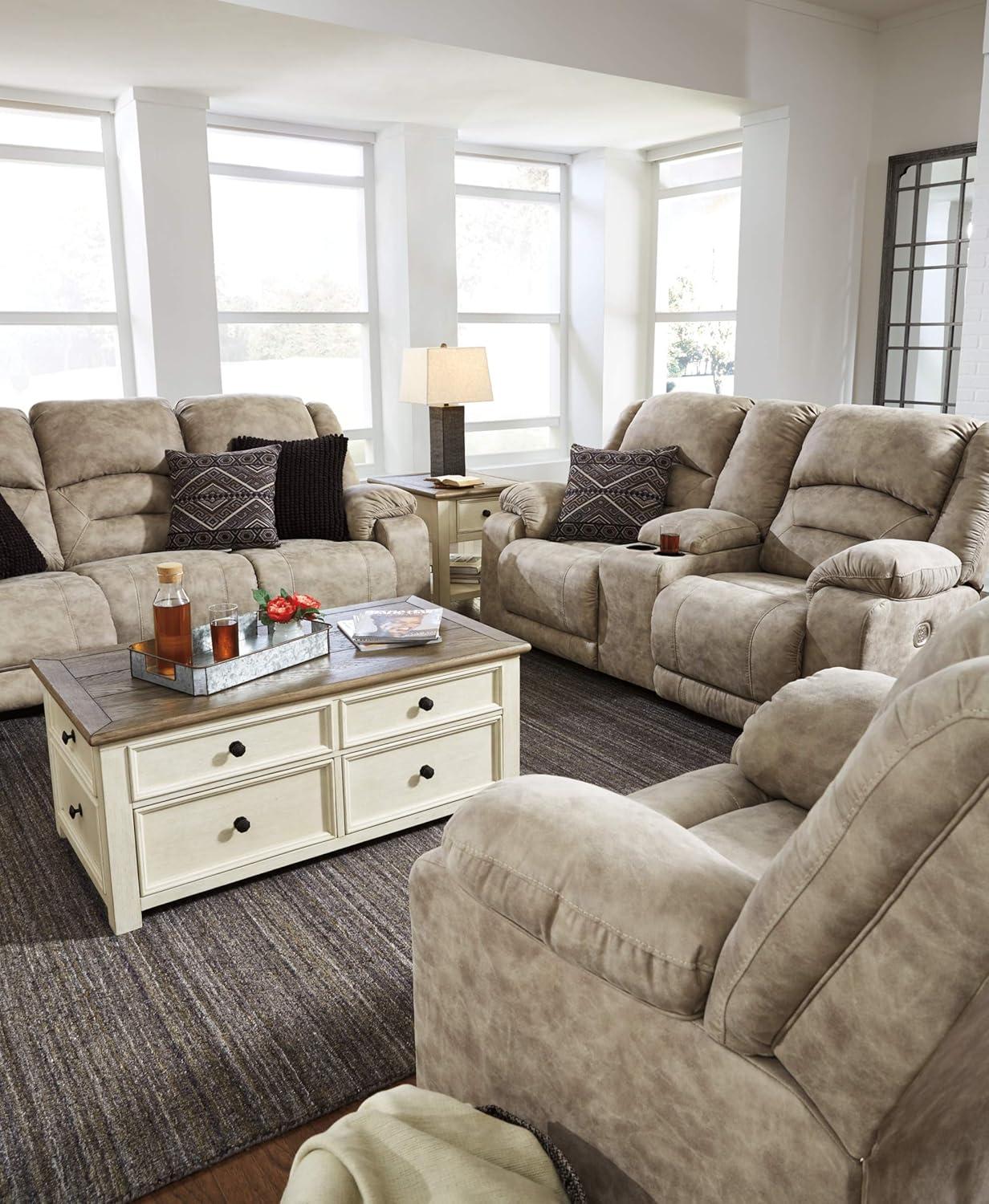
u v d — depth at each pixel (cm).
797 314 629
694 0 539
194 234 540
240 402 456
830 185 627
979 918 84
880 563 306
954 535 334
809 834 96
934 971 88
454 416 497
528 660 435
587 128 639
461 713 274
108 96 534
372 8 435
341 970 217
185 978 215
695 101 575
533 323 739
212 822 239
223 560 394
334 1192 118
